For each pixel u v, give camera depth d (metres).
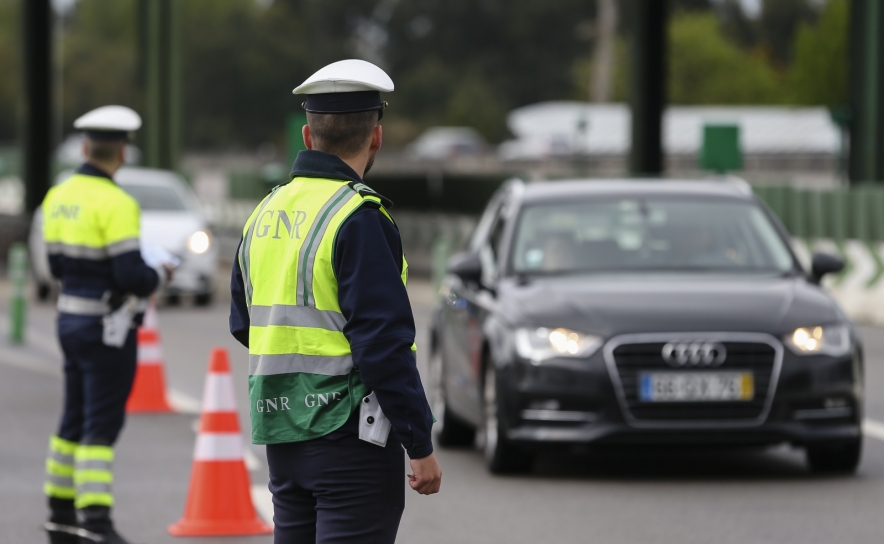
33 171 73.75
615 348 20.52
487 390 22.02
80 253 17.27
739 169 56.66
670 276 22.55
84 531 17.42
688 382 20.42
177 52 75.56
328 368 10.16
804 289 21.97
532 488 20.84
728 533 17.91
